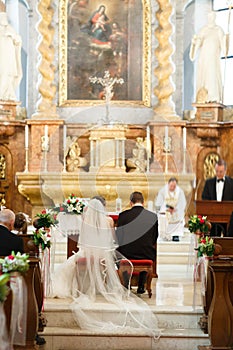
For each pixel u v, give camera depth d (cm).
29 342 1050
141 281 1278
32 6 2023
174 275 1498
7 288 898
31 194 1844
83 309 1156
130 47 2012
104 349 1120
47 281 1238
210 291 1121
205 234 1243
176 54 2045
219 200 1588
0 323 902
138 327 1148
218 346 1064
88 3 2019
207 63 1955
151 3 2008
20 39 1927
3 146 1922
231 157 1930
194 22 2050
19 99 2016
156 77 2003
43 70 1959
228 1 1917
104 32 2016
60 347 1119
